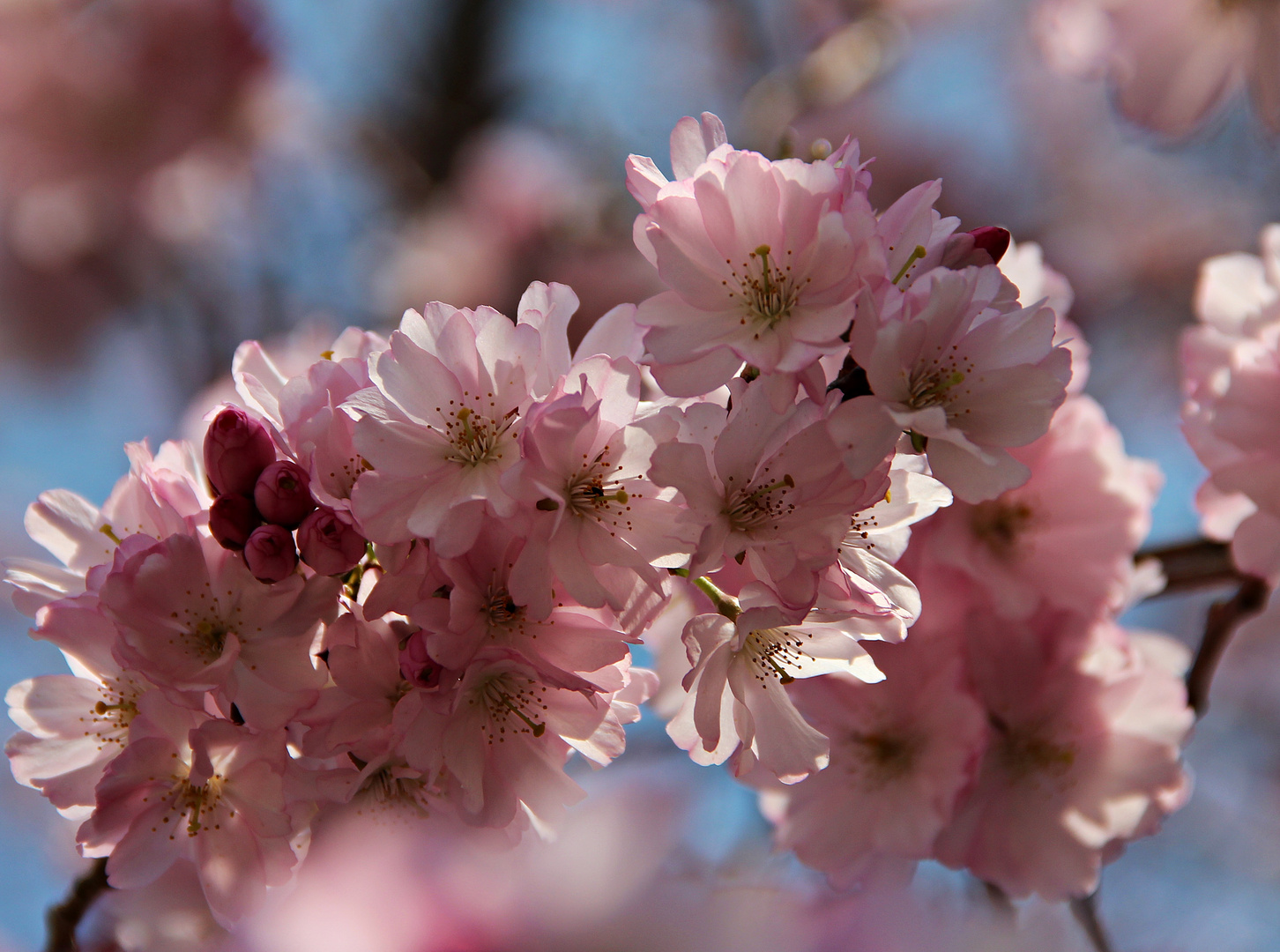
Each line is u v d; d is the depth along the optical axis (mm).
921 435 528
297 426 525
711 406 523
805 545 521
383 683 524
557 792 527
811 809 600
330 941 471
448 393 522
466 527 515
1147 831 608
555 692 527
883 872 594
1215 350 626
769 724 536
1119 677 607
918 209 530
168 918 577
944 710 596
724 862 593
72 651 535
